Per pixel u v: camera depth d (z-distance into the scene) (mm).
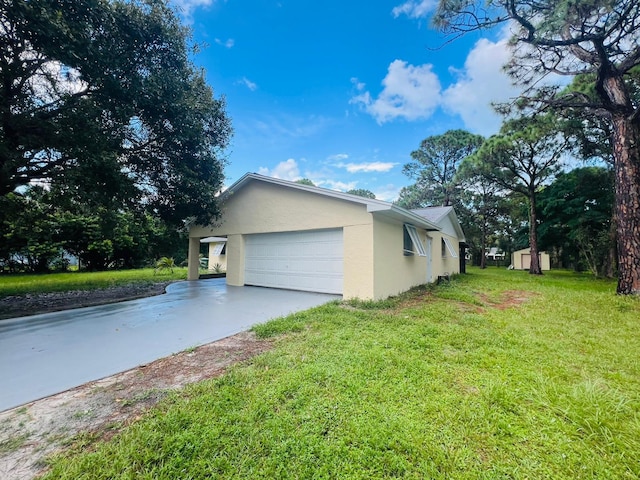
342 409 2471
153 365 3451
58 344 4180
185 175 8508
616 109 8594
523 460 1938
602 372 3262
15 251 16406
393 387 2848
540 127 11508
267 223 9805
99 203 7020
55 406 2561
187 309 6566
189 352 3875
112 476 1771
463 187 24578
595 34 7754
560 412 2441
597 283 12422
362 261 7398
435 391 2803
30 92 6109
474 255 33062
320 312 5945
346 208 7770
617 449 2031
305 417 2346
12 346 4094
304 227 8695
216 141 9609
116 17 6027
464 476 1806
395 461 1909
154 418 2336
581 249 17219
